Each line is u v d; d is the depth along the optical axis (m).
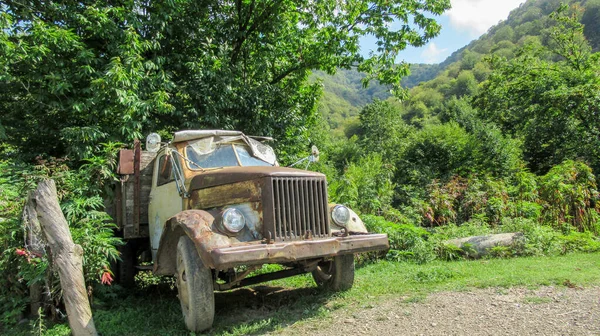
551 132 20.09
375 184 14.21
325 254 4.59
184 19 11.39
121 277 6.83
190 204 5.32
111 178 6.70
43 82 8.80
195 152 5.88
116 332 4.75
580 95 17.78
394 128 43.03
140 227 6.66
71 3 9.92
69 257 4.38
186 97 10.73
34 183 5.74
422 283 5.96
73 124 9.38
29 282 4.96
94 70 9.09
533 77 21.30
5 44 7.95
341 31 13.36
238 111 11.53
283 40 13.55
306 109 14.48
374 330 4.15
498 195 11.84
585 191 10.67
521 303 4.62
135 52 9.42
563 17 22.34
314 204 4.88
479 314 4.35
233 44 12.97
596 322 3.87
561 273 5.98
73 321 4.32
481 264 7.18
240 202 4.78
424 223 11.78
